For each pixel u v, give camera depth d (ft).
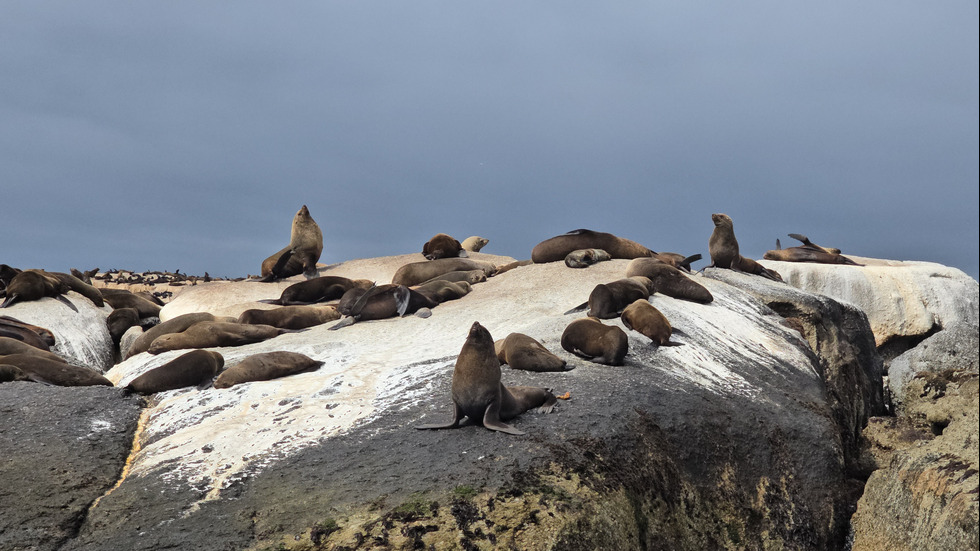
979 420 53.36
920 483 52.31
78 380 67.41
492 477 43.75
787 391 71.46
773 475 59.47
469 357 49.26
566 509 42.55
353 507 41.83
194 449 51.01
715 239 103.30
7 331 83.51
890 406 74.95
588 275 98.68
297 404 58.34
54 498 44.34
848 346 91.50
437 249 125.18
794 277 122.83
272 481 45.65
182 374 64.59
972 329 70.49
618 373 61.72
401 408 55.62
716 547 52.70
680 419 56.59
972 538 44.65
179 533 40.27
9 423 54.54
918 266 131.85
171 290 144.46
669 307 80.23
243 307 101.50
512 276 105.40
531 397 53.47
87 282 130.72
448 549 39.40
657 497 49.80
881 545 54.90
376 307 89.51
